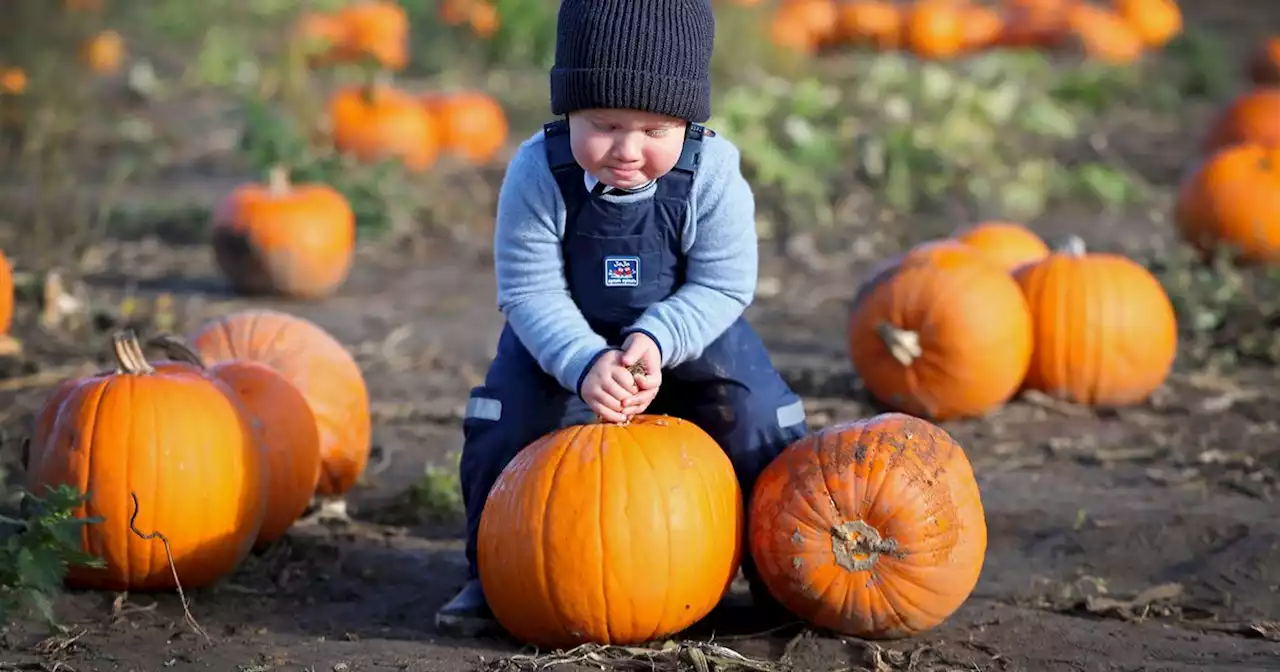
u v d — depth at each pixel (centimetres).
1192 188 890
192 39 1698
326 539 505
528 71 1544
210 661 394
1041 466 588
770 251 987
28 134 1073
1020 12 1711
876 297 644
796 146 1158
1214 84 1563
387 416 650
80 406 433
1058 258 673
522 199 407
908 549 393
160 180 1122
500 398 424
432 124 1137
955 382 628
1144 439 621
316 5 1812
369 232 995
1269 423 643
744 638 413
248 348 523
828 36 1688
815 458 403
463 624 420
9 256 858
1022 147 1266
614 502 384
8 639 404
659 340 399
